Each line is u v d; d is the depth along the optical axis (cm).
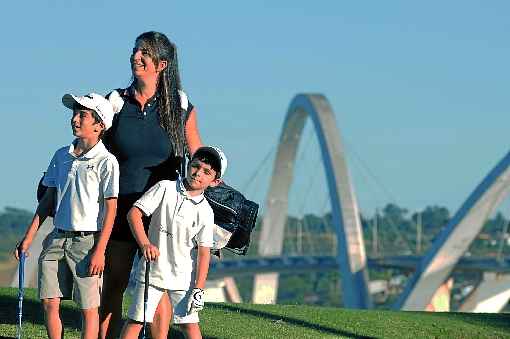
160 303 1477
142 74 1499
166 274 1423
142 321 1424
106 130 1448
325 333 2205
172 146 1521
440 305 15488
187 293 1439
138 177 1498
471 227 15325
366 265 16825
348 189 16638
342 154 16875
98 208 1437
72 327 1981
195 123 1578
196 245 1442
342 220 16612
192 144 1569
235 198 1477
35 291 2420
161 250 1422
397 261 17200
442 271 15325
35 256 8312
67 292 1462
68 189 1435
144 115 1511
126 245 1503
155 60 1496
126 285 1530
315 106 17288
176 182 1427
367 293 16325
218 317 2256
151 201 1415
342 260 16612
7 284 6638
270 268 18238
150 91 1515
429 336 2388
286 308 2536
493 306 15600
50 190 1470
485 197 15012
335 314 2511
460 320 2652
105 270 1512
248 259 18150
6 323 1956
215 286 17712
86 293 1437
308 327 2248
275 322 2262
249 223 1490
